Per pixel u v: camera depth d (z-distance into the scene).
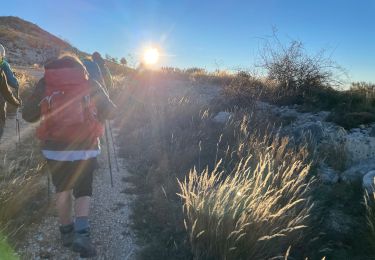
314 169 6.45
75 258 4.14
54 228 4.59
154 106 9.91
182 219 4.83
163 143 7.33
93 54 7.48
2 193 4.62
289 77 11.95
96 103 4.24
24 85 12.49
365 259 4.40
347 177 6.13
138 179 6.02
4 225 4.30
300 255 4.43
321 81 11.78
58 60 4.16
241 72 13.99
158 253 4.25
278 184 5.46
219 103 10.28
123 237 4.57
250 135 7.61
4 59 6.43
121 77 17.69
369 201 5.23
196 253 4.14
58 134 3.98
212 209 4.31
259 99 11.25
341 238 4.76
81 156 4.06
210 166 6.41
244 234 4.08
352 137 7.68
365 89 11.02
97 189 5.69
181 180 5.90
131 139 7.86
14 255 4.02
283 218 4.56
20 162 6.01
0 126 6.13
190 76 17.56
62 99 3.99
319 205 5.36
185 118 8.84
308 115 9.47
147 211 5.08
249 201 4.53
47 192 5.22
